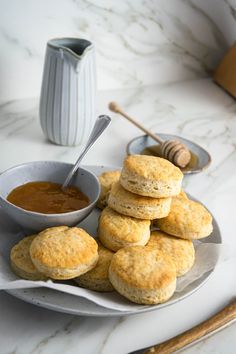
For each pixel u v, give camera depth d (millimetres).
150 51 973
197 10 969
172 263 522
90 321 518
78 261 507
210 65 1051
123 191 579
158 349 485
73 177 629
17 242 579
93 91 767
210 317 530
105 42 925
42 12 847
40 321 512
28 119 860
